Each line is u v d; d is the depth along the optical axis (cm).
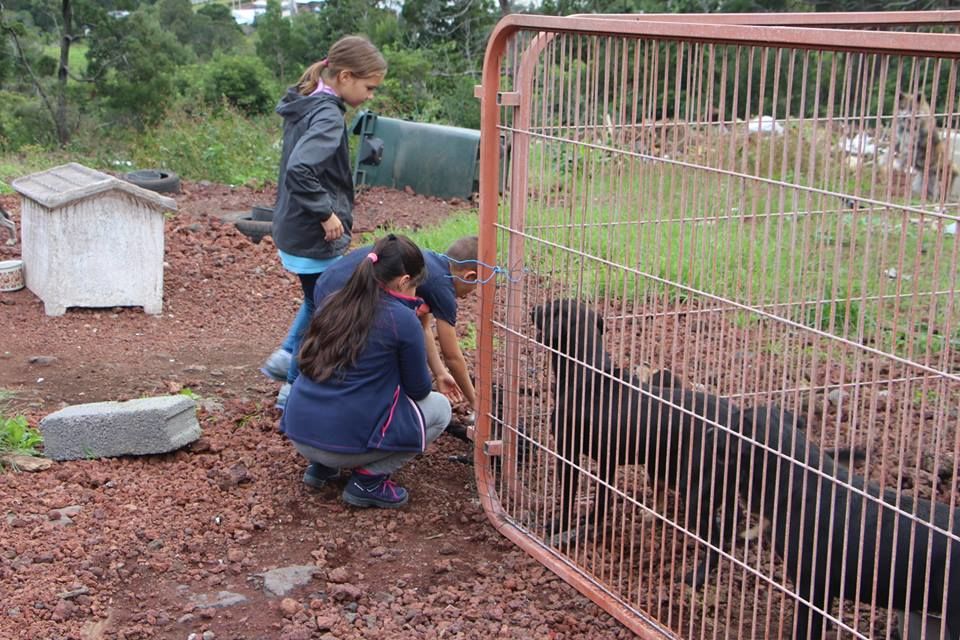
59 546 417
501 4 2875
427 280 472
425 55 2664
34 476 478
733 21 436
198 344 679
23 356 636
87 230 700
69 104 2584
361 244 999
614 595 388
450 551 434
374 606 391
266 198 1305
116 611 382
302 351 448
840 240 303
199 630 374
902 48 261
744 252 500
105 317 714
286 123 517
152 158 1989
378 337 436
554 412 444
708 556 351
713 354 513
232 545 432
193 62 3344
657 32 326
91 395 583
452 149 1293
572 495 421
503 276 439
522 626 379
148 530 435
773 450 324
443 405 475
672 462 386
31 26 3120
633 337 372
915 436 496
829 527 310
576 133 380
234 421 548
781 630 331
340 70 497
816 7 1658
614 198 369
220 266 840
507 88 422
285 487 480
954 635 303
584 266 403
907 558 308
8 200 1020
